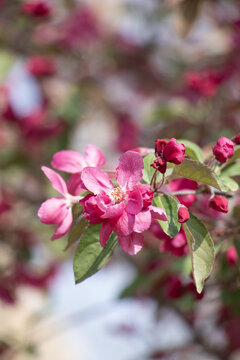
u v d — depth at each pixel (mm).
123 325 1127
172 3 796
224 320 840
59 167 543
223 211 516
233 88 969
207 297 708
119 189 493
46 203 521
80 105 1144
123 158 496
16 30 1137
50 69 1159
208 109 911
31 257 1048
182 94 970
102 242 488
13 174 1192
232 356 942
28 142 1197
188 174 512
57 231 523
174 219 502
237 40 1038
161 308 928
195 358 985
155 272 741
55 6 1182
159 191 511
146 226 481
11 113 1171
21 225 1088
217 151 522
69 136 1172
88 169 497
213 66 1082
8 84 1169
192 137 915
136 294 890
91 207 489
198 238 510
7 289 1033
